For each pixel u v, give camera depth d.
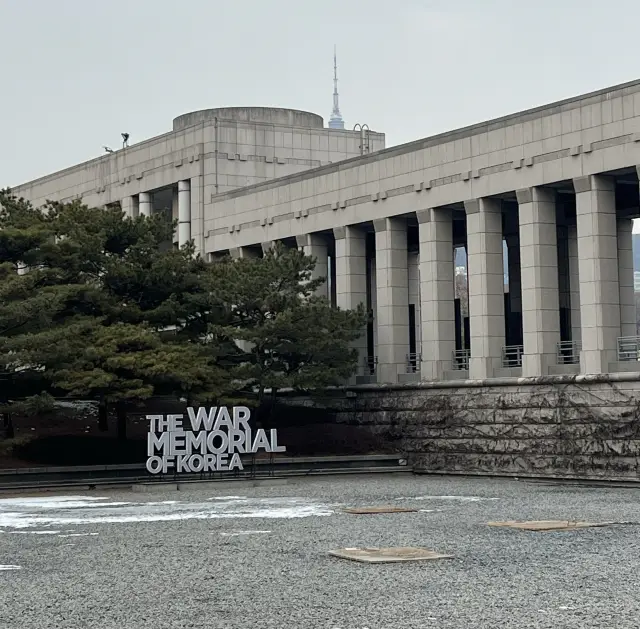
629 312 62.47
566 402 54.97
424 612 19.86
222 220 78.88
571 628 18.45
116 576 24.98
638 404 51.53
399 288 67.25
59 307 58.94
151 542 31.14
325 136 84.38
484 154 60.62
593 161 54.75
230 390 63.25
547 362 57.50
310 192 72.19
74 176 93.44
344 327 65.50
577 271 66.44
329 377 64.81
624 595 21.33
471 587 22.30
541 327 57.47
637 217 62.44
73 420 68.56
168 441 55.94
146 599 21.95
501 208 62.66
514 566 24.98
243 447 57.72
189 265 66.88
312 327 64.38
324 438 65.56
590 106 55.00
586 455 53.78
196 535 32.66
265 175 81.62
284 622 19.36
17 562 27.67
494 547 28.31
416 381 65.69
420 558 26.19
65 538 32.69
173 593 22.56
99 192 90.12
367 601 21.02
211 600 21.66
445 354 63.94
